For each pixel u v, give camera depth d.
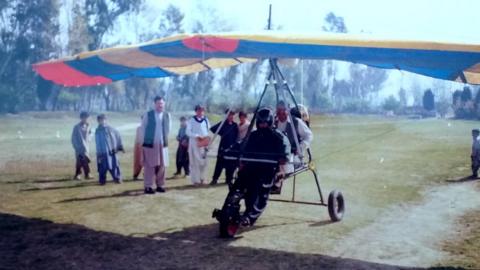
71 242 5.80
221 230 5.91
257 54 5.78
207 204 7.98
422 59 5.14
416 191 8.71
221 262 5.06
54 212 7.33
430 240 5.71
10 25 19.06
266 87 6.75
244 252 5.39
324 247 5.55
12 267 4.95
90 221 6.80
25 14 18.89
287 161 6.09
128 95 21.36
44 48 19.09
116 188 9.48
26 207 7.66
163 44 5.97
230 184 6.30
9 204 7.86
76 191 9.14
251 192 6.14
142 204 7.95
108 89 21.02
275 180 6.21
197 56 6.35
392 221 6.64
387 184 9.45
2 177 10.71
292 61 7.00
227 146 9.67
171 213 7.32
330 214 6.66
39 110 20.09
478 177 10.13
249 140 6.35
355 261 5.06
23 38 19.11
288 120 6.74
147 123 8.97
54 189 9.35
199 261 5.11
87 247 5.61
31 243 5.75
